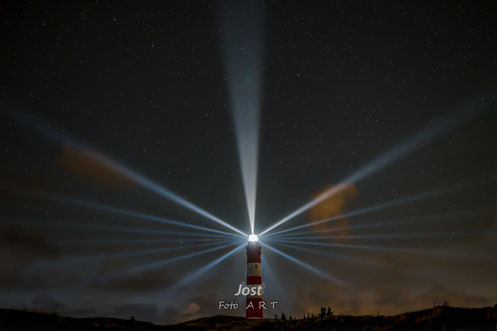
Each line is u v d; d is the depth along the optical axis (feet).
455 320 75.92
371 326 85.71
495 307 78.74
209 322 124.26
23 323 78.23
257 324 120.78
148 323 102.01
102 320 93.45
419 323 78.64
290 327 104.58
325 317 101.45
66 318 88.33
